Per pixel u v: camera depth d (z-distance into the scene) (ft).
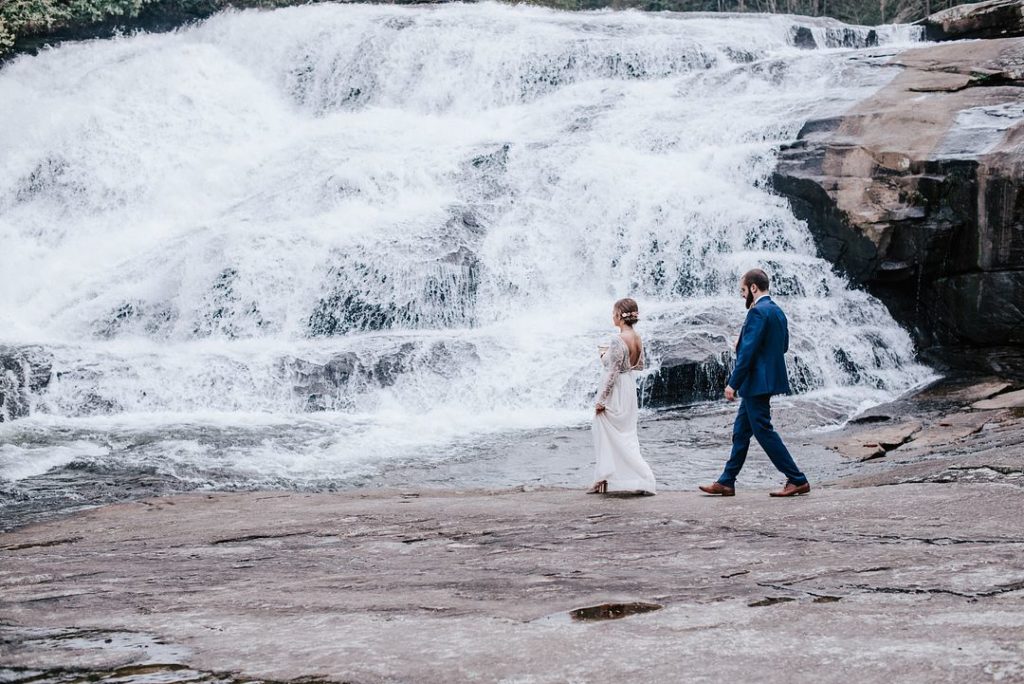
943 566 17.03
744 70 78.79
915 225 56.54
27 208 80.38
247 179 78.84
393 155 71.41
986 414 43.88
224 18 100.22
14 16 101.96
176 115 86.69
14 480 37.55
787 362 51.65
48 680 12.25
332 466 39.55
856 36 97.60
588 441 43.52
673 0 147.54
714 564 18.70
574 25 96.43
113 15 110.11
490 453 41.60
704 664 11.72
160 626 15.24
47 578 21.12
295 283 60.39
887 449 40.11
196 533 26.76
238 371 50.93
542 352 52.85
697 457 40.22
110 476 37.96
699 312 56.03
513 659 12.28
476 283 61.77
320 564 21.43
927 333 57.26
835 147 60.54
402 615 15.37
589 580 17.75
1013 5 83.46
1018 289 53.52
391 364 51.49
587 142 71.20
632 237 64.18
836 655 11.78
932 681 10.61
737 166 65.10
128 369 50.78
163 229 75.77
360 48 91.91
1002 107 59.52
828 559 18.35
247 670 12.29
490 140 73.87
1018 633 12.37
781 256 60.08
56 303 65.26
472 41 90.17
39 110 86.28
